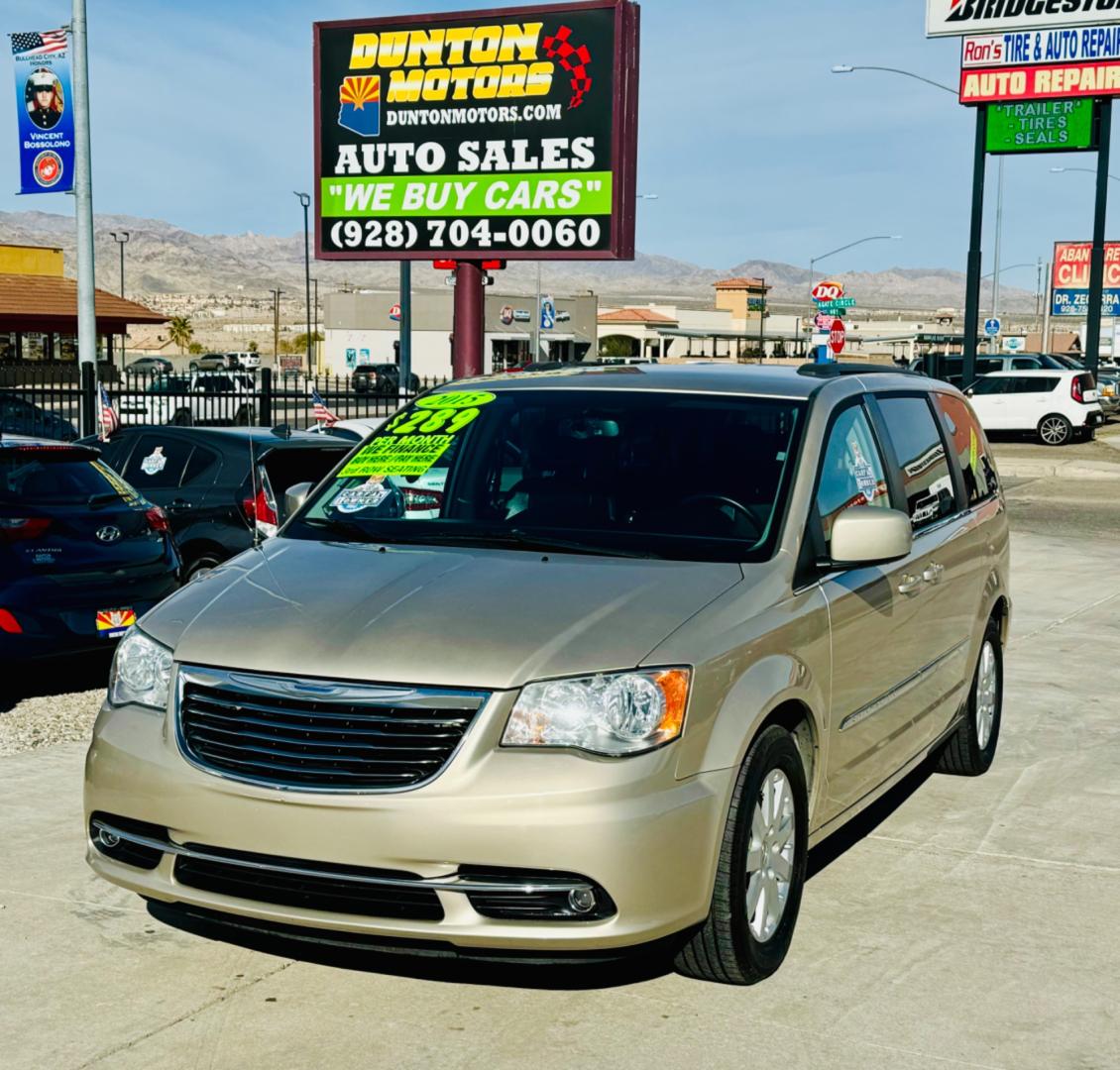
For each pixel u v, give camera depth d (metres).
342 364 95.62
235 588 4.59
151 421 19.02
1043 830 5.98
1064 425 33.12
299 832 3.91
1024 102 34.81
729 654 4.16
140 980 4.38
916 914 5.00
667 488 4.93
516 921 3.85
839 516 4.76
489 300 82.62
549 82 13.63
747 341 146.50
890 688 5.38
